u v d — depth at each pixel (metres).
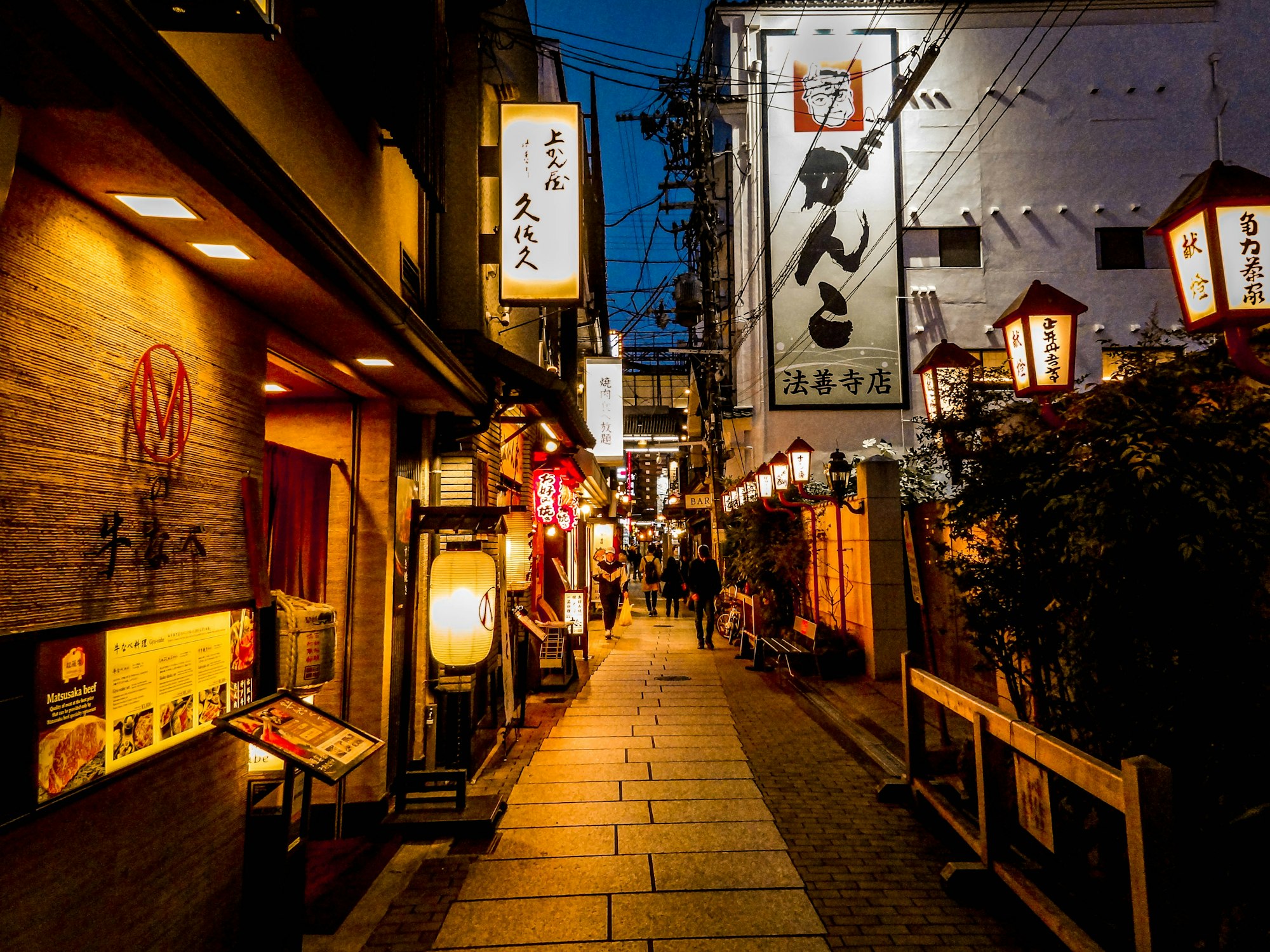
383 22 5.40
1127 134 21.69
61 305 2.80
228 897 3.93
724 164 26.58
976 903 4.76
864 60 22.00
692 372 24.95
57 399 2.76
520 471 13.88
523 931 4.48
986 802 4.84
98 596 2.96
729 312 24.70
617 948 4.28
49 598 2.70
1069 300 5.66
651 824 6.18
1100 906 4.28
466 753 7.16
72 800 2.79
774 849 5.64
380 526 6.54
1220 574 3.76
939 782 6.32
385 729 6.39
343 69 5.31
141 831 3.23
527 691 11.66
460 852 5.66
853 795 6.84
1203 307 3.87
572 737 9.05
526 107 8.10
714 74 25.23
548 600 17.62
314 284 3.91
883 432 21.47
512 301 7.84
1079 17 21.78
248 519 4.17
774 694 11.60
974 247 21.83
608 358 21.42
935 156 21.83
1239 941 3.42
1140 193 21.56
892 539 11.91
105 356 3.04
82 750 2.84
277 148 4.21
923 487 12.06
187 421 3.62
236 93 3.74
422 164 6.19
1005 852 4.81
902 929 4.45
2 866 2.49
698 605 17.50
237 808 4.04
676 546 47.16
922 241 21.78
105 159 2.62
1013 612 5.55
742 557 17.22
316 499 6.30
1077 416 4.59
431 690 6.95
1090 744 4.75
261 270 3.73
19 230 2.60
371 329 4.75
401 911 4.75
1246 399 4.11
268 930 4.10
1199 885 3.67
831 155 21.88
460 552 6.80
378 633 6.41
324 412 6.66
